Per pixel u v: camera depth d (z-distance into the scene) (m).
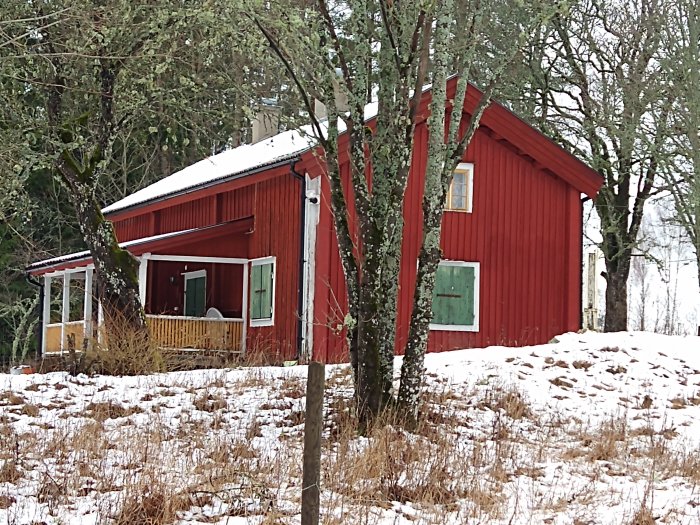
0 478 9.41
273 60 13.01
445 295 22.27
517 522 9.16
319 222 21.25
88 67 17.56
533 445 12.63
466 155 22.59
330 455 10.76
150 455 10.38
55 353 25.72
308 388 7.45
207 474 9.68
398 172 12.30
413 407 12.53
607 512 9.69
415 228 21.83
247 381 15.14
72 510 8.51
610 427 13.86
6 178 16.41
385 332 12.50
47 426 12.02
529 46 28.48
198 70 16.72
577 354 18.23
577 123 30.81
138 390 14.44
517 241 22.83
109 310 18.08
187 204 28.59
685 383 17.02
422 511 9.24
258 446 11.38
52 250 41.16
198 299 27.98
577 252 23.16
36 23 15.73
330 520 8.46
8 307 37.50
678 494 10.54
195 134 18.31
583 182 23.16
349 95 12.24
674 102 27.34
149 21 15.91
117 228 33.72
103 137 18.25
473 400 14.64
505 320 22.55
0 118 16.75
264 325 23.62
